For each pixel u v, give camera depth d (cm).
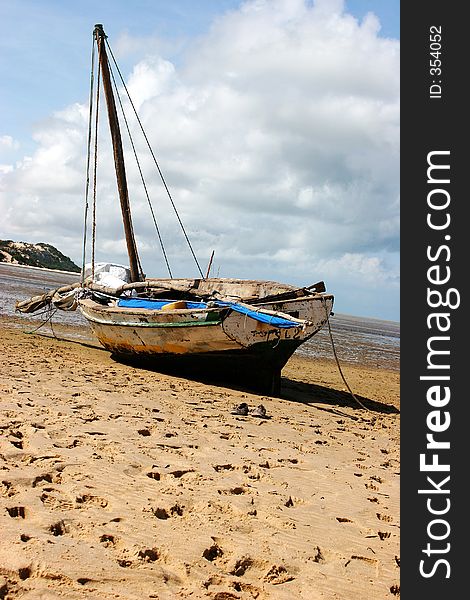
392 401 1373
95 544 421
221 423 842
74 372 1114
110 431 704
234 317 1099
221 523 489
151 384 1105
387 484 675
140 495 522
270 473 639
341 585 421
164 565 411
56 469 551
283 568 430
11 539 407
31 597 347
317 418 1015
